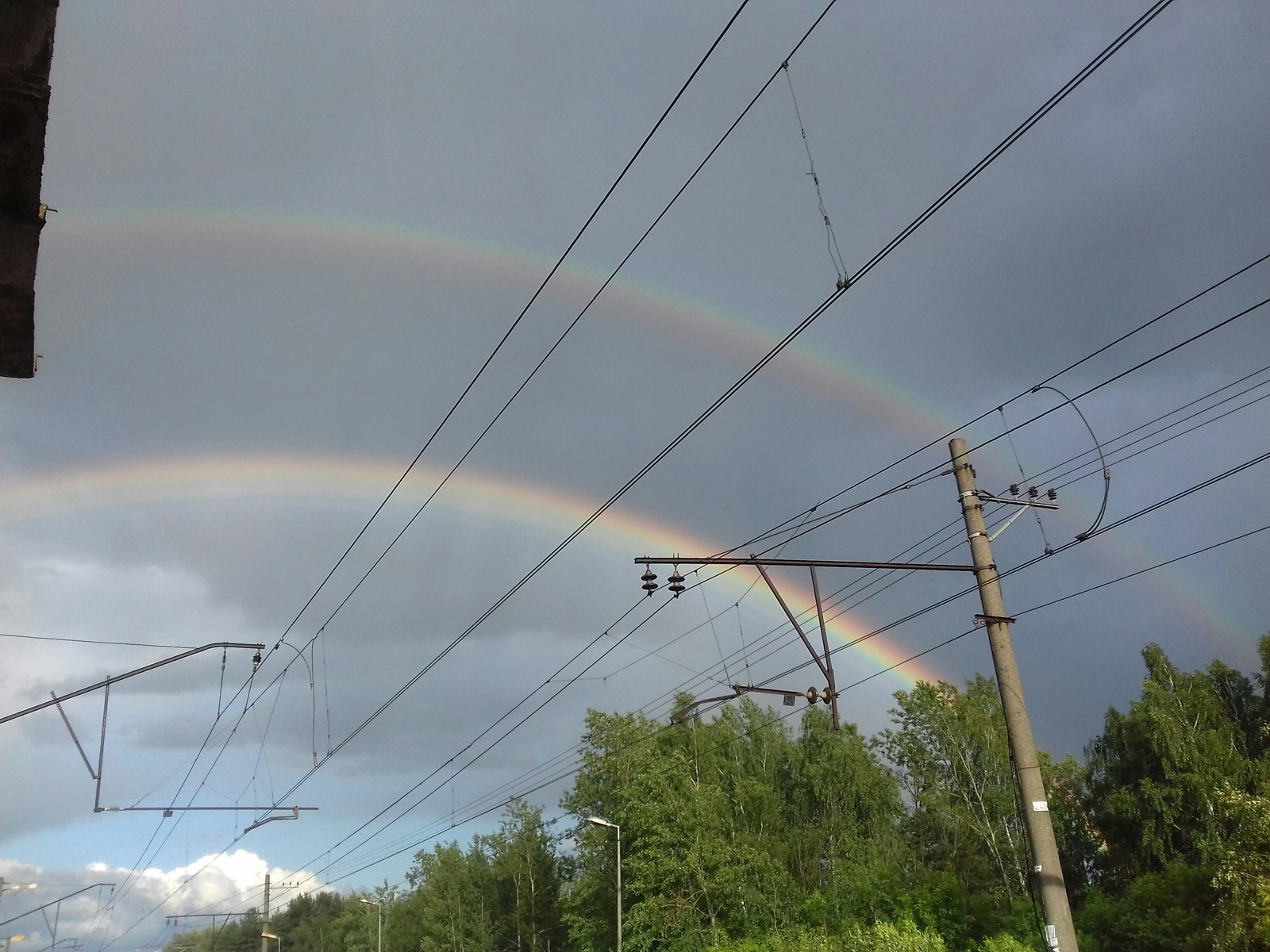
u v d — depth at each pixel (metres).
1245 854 26.27
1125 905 36.22
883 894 40.72
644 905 48.69
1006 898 41.84
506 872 75.00
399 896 92.06
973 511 17.31
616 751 56.75
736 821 57.12
